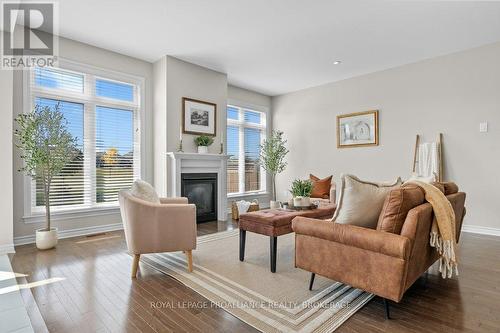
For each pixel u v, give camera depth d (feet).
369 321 5.74
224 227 14.51
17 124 11.09
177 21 11.00
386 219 5.85
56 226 12.08
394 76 15.88
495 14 10.39
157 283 7.57
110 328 5.49
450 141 13.99
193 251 10.42
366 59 14.80
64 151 10.73
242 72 16.89
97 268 8.64
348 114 17.70
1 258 9.48
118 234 12.87
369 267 5.83
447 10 10.13
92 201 13.21
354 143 17.42
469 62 13.48
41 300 6.58
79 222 12.73
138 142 14.82
